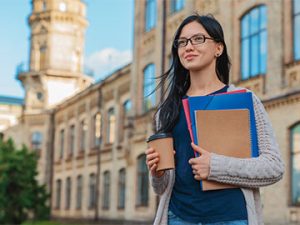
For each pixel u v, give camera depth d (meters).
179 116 3.49
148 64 28.91
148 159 3.38
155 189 3.49
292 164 17.52
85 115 41.62
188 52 3.54
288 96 17.70
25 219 34.72
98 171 37.38
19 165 33.31
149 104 28.56
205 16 3.61
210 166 3.17
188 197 3.31
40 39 53.00
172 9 26.81
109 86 36.84
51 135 49.28
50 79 52.22
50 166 48.75
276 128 18.20
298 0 18.06
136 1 30.66
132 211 29.61
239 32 20.75
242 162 3.19
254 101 3.42
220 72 3.74
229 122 3.30
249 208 3.22
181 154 3.41
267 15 19.08
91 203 38.94
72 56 53.09
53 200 47.41
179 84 3.75
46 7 53.09
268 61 18.83
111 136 36.56
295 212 16.92
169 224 3.41
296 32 18.02
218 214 3.20
